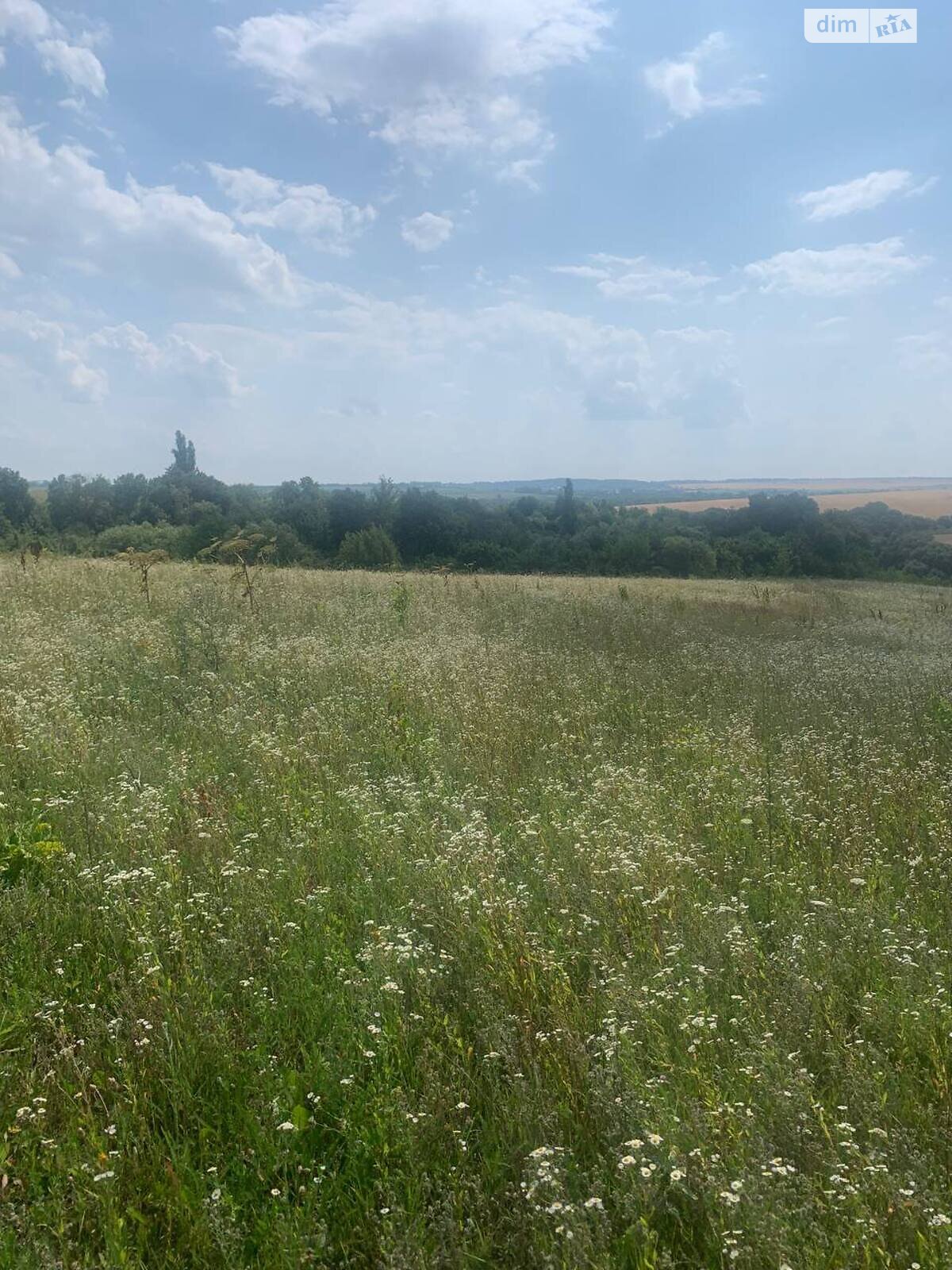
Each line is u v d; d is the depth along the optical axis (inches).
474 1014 149.8
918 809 257.8
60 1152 116.7
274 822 231.0
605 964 163.9
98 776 250.1
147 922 168.7
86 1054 136.4
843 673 504.4
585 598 823.1
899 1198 109.0
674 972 161.9
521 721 343.9
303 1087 133.7
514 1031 142.6
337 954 165.9
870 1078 133.8
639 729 352.5
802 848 233.8
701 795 269.1
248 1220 112.9
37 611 511.8
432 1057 138.8
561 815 245.4
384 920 181.9
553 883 195.6
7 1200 109.9
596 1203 105.3
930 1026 145.1
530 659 477.1
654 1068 137.7
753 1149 116.4
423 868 202.7
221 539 1435.8
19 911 173.0
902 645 688.4
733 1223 105.0
